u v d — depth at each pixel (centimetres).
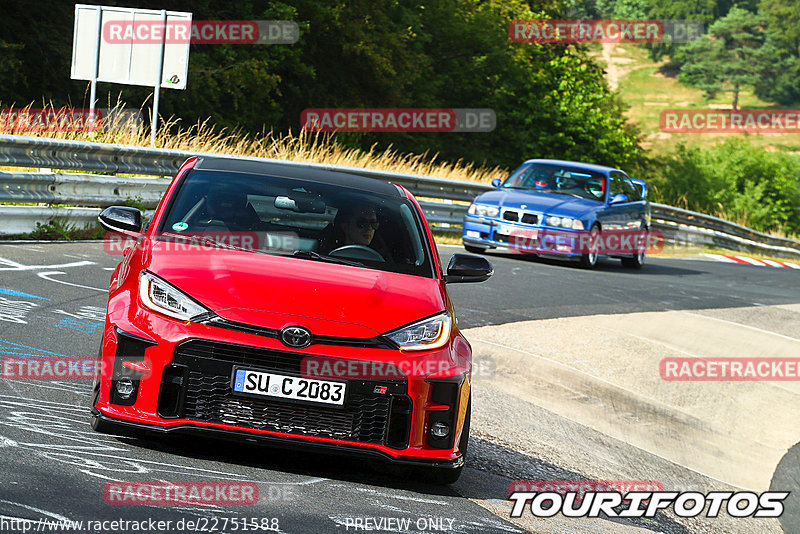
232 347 902
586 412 1630
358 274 1044
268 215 1120
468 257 1181
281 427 911
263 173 1207
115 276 1071
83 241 2380
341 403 915
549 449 1360
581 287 2858
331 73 6850
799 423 1867
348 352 918
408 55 7219
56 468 819
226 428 901
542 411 1560
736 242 6178
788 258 6975
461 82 8038
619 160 8512
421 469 1015
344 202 1170
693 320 2581
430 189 3950
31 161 2242
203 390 904
